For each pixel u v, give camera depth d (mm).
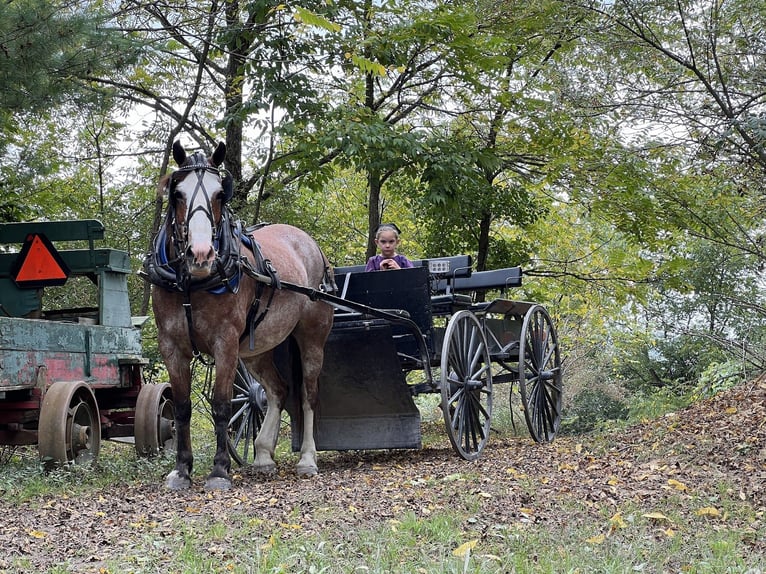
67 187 20172
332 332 8695
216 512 6047
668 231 18484
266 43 14734
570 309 25406
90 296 16062
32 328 8094
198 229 6695
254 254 7637
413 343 9336
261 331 7855
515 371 10461
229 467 7309
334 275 9516
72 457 8148
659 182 15500
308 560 4516
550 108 16547
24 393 8234
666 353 21266
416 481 7141
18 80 10062
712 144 10914
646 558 4586
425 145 16500
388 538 4957
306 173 17500
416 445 8875
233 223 7445
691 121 11375
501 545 4820
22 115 11891
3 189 13984
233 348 7227
